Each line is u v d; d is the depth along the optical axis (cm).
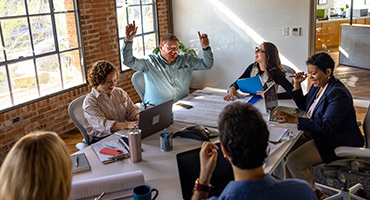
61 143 109
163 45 332
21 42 387
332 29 514
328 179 269
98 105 261
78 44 454
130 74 546
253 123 111
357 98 520
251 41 552
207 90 346
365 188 285
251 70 344
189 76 358
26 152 101
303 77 283
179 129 245
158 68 335
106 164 199
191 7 592
